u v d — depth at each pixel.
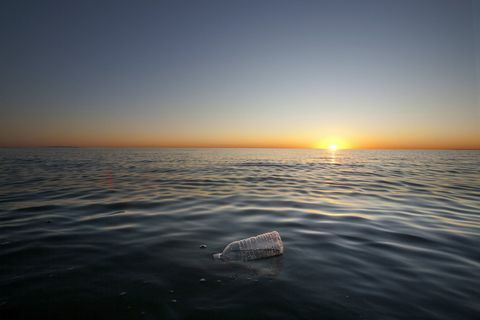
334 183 12.20
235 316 2.29
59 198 7.95
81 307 2.39
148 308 2.39
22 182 11.48
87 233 4.64
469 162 32.03
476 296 2.65
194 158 38.12
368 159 40.12
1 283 2.80
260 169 20.25
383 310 2.39
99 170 17.86
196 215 6.09
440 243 4.26
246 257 3.61
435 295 2.66
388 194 9.25
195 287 2.77
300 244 4.18
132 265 3.31
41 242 4.13
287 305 2.46
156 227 5.07
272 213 6.34
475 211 6.67
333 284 2.87
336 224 5.39
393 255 3.74
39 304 2.43
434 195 9.05
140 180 12.66
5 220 5.48
